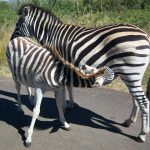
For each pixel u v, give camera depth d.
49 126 5.67
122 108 6.48
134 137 5.36
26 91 7.38
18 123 5.79
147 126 5.15
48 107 6.48
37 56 5.04
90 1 18.12
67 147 5.05
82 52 5.39
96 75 4.59
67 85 4.96
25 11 6.34
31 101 6.63
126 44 4.98
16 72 5.33
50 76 4.91
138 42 4.99
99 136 5.38
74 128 5.63
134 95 5.11
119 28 5.12
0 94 7.20
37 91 5.04
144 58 5.04
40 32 6.20
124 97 7.01
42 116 6.07
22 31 6.48
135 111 5.62
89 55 5.34
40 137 5.30
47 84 4.96
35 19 6.23
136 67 5.02
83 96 7.07
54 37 5.90
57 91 5.35
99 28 5.35
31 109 6.42
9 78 8.28
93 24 11.02
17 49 5.25
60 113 5.50
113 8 18.73
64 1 17.31
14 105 6.61
